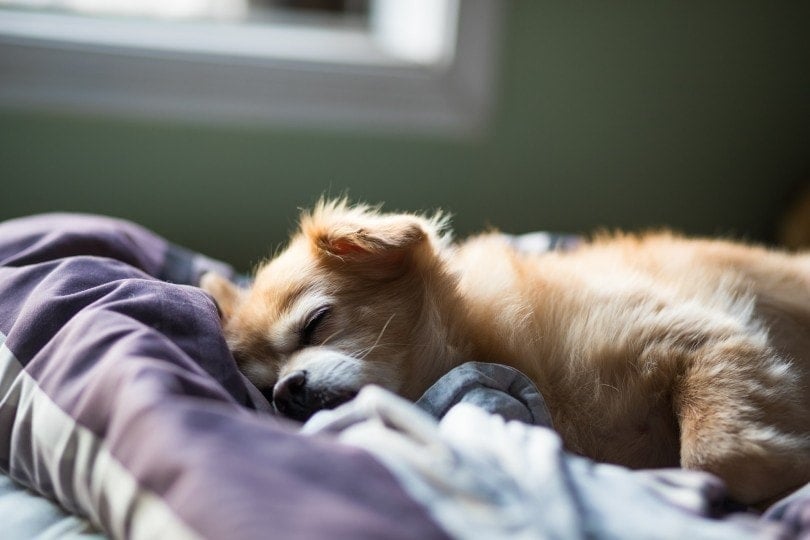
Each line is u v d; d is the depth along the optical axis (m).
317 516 0.79
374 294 1.54
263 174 2.66
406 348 1.52
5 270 1.48
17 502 1.15
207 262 1.97
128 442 0.93
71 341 1.16
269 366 1.50
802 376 1.57
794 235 2.67
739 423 1.31
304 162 2.67
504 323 1.55
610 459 1.51
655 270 1.70
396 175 2.73
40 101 2.48
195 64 2.54
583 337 1.52
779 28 2.76
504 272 1.64
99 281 1.38
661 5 2.70
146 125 2.57
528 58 2.69
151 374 1.00
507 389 1.38
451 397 1.31
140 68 2.51
